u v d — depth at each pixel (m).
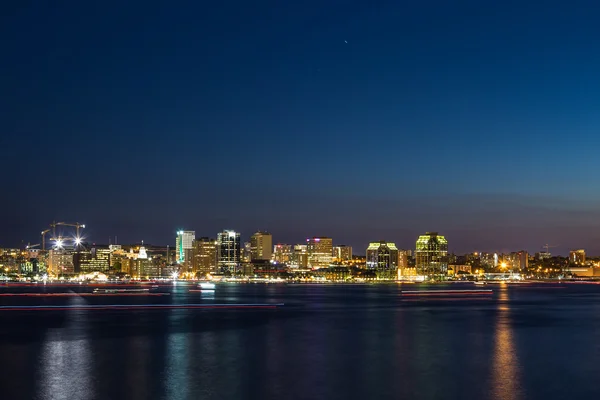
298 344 112.12
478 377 80.50
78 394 71.25
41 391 72.75
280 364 90.06
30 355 99.19
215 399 68.69
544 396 70.44
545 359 94.94
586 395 70.94
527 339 120.62
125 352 102.31
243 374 82.44
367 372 83.88
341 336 125.44
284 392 71.88
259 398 69.25
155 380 78.44
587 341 117.75
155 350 104.38
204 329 139.00
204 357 96.62
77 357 96.94
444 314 188.38
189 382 77.25
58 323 154.50
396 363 91.12
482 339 120.69
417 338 121.81
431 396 70.25
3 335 127.50
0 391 73.00
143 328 141.25
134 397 69.81
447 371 84.56
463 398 69.50
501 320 165.12
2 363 91.69
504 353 101.56
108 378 79.81
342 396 70.12
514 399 69.12
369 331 135.50
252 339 120.00
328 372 83.69
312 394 70.94
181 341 116.38
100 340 118.19
